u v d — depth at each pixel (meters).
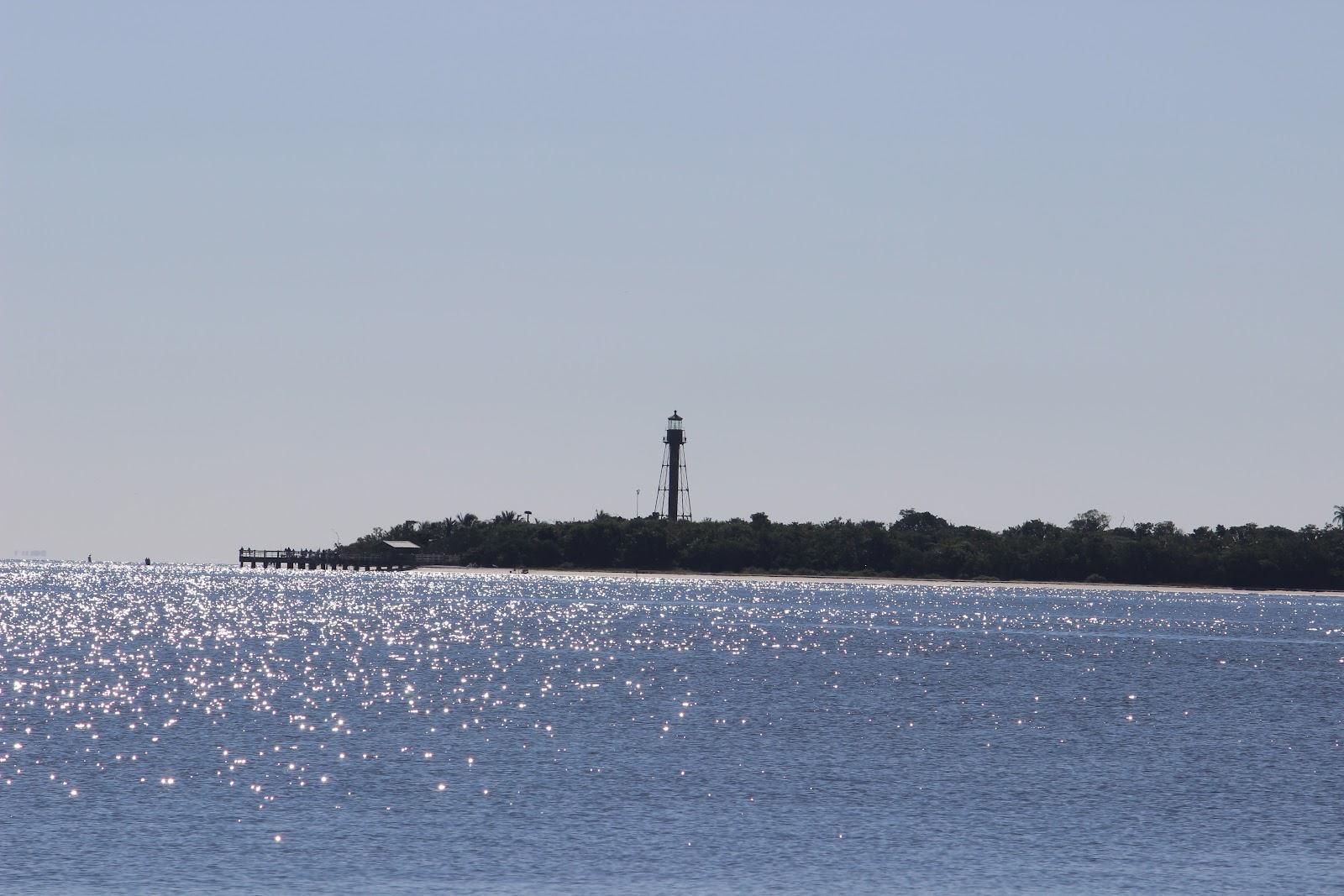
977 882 154.25
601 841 169.12
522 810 185.62
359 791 195.88
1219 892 151.00
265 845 165.50
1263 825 182.75
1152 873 158.12
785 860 162.12
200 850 162.75
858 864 160.75
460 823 177.62
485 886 150.38
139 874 152.50
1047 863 162.12
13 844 163.75
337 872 154.75
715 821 180.38
